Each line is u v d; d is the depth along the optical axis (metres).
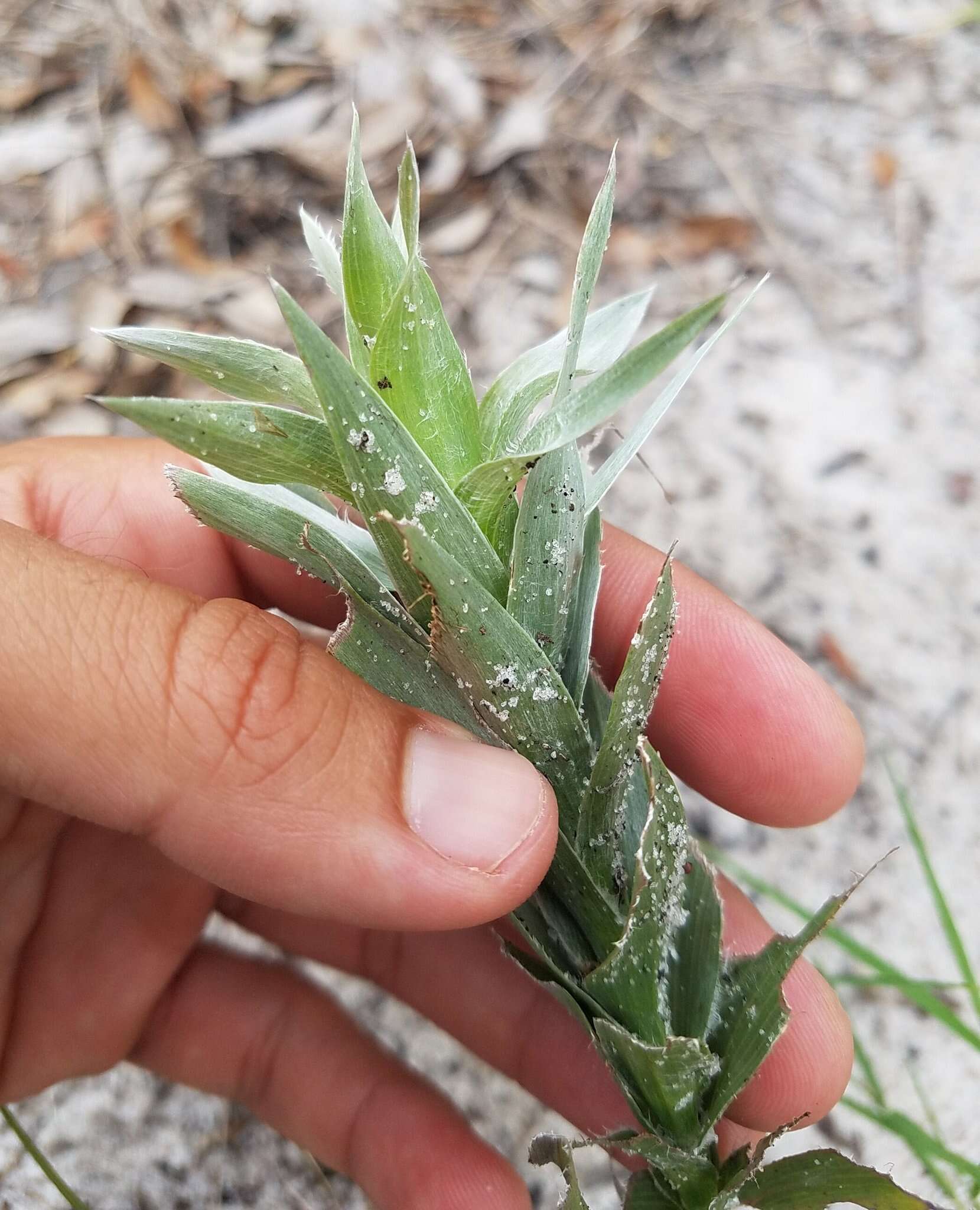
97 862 0.14
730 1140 0.15
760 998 0.09
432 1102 0.15
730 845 0.18
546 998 0.14
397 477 0.07
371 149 0.23
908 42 0.25
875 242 0.23
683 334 0.07
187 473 0.08
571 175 0.24
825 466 0.21
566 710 0.09
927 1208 0.09
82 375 0.21
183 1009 0.15
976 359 0.22
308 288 0.22
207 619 0.10
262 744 0.09
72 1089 0.16
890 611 0.19
